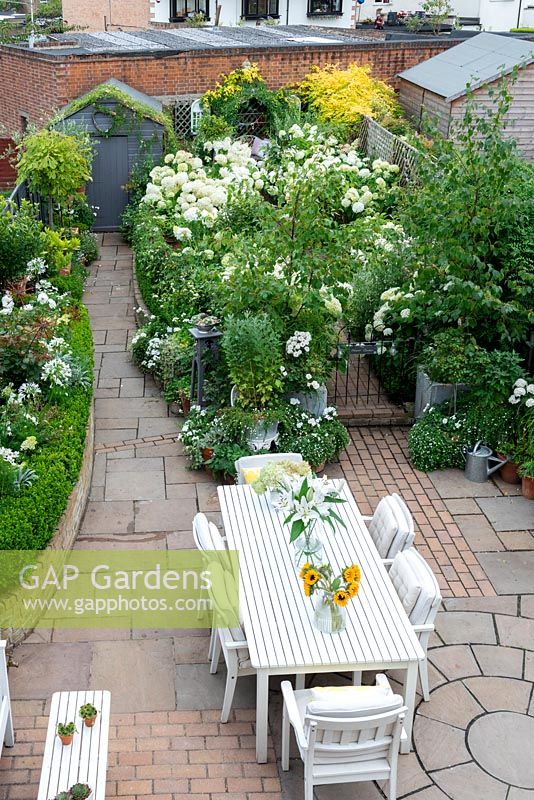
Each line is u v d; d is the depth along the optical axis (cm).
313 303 891
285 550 644
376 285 1027
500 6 2719
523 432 873
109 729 591
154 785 552
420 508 846
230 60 1769
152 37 2073
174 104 1752
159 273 1200
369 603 594
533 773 566
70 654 653
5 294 1031
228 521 674
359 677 613
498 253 917
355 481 888
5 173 1798
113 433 945
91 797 474
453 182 895
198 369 920
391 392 1012
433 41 1895
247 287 905
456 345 918
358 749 506
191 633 679
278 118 1691
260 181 1263
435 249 916
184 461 899
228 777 561
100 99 1493
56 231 1337
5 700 555
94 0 2886
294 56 1827
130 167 1545
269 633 564
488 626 695
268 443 873
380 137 1633
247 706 616
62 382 851
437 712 611
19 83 1794
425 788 553
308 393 912
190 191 1297
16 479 704
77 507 781
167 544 775
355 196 1294
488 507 849
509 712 613
